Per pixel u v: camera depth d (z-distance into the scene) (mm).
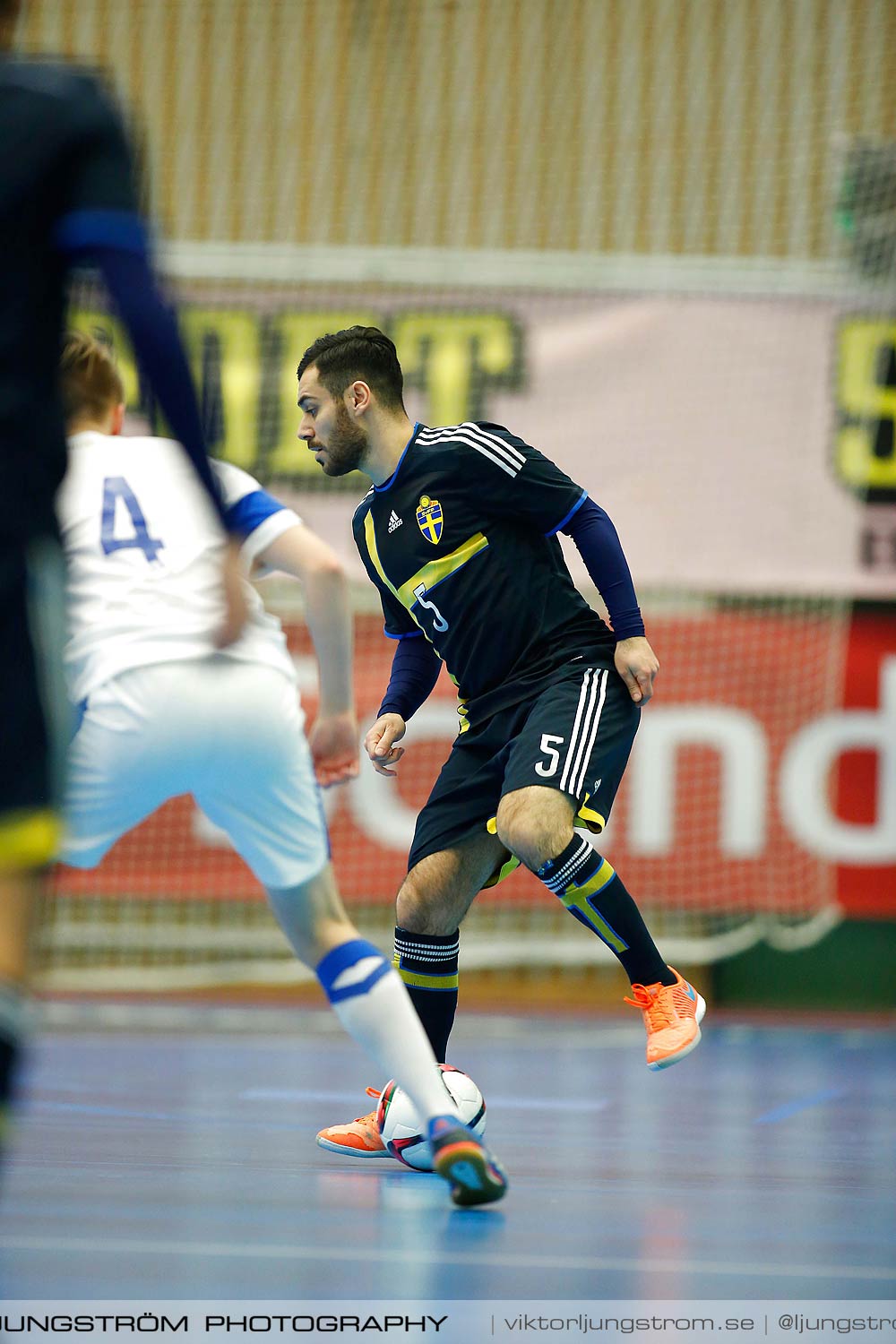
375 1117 11961
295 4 33094
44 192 5879
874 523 30359
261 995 30609
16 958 5699
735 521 30375
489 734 12062
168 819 29516
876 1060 22391
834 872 29438
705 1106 16250
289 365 31000
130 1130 12977
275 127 33188
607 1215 9016
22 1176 10023
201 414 6047
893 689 29859
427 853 11922
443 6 33000
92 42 33250
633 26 32844
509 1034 25594
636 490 30469
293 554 8727
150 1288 6652
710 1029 27453
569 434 30656
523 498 12078
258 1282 6816
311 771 8469
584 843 11148
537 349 30844
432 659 13172
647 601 30281
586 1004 30234
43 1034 24219
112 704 8133
